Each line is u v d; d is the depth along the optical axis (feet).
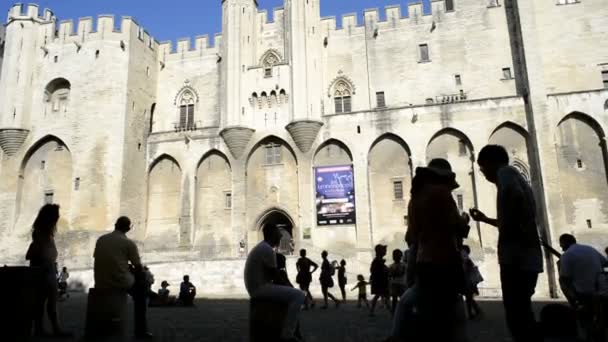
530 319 18.94
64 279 92.17
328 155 130.31
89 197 126.52
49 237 34.58
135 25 142.61
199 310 61.82
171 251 132.26
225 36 140.05
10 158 135.85
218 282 106.83
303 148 129.29
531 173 116.98
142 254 132.16
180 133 139.74
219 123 144.36
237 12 140.56
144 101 143.84
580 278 30.25
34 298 30.58
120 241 31.40
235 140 131.95
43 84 138.72
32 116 137.39
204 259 108.37
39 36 143.13
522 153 119.14
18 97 136.77
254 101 135.13
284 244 136.15
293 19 135.33
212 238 132.36
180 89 150.92
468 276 50.83
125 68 136.26
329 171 127.54
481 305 69.56
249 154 134.10
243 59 138.21
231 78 135.54
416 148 123.34
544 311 32.50
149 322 46.78
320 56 138.82
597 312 29.66
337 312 59.82
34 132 136.15
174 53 154.81
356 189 124.06
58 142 136.46
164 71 153.79
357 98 139.74
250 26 142.82
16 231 131.54
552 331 31.55
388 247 122.01
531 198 19.70
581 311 30.42
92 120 131.95
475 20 136.98
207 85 149.48
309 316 54.60
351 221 123.34
